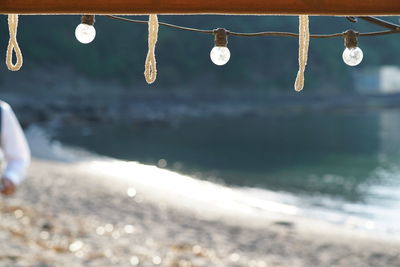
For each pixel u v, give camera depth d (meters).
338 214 16.55
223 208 15.77
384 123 67.31
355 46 1.30
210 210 15.19
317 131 55.97
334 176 27.06
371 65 122.38
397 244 11.84
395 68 120.94
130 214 13.09
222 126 62.19
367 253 11.00
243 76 99.81
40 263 5.79
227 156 35.09
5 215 8.95
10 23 1.25
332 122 69.81
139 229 10.77
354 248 11.39
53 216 10.04
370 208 17.92
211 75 98.31
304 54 1.22
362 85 115.56
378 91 116.19
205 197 17.94
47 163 23.41
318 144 43.66
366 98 110.25
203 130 56.31
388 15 1.18
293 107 97.62
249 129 58.31
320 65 110.75
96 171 22.17
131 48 91.06
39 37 84.38
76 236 8.03
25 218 8.91
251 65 101.75
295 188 22.86
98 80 86.50
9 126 3.34
